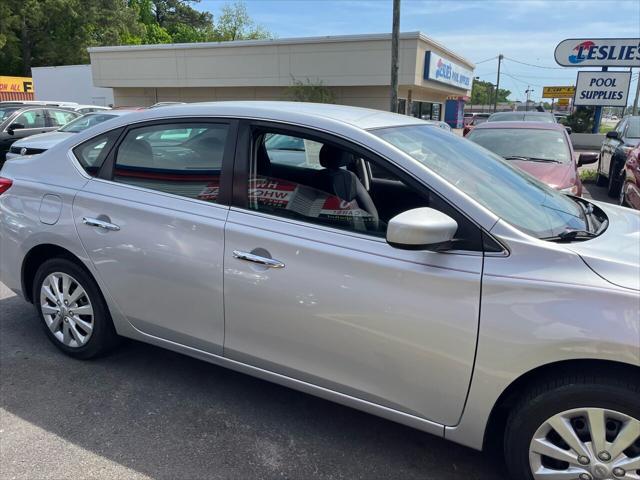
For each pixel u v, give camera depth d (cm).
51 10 4038
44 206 319
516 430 214
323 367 246
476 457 257
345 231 239
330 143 248
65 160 323
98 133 316
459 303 211
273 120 261
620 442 196
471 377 213
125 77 2475
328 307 235
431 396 224
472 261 211
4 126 1125
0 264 347
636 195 703
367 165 267
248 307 256
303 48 2092
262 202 258
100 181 306
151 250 280
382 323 225
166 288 280
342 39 2019
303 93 2081
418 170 228
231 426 278
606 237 230
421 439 271
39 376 322
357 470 247
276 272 245
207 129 277
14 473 239
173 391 310
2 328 385
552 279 200
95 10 4291
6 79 2997
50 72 2727
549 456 209
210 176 271
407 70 1978
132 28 4716
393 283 222
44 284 335
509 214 227
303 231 244
